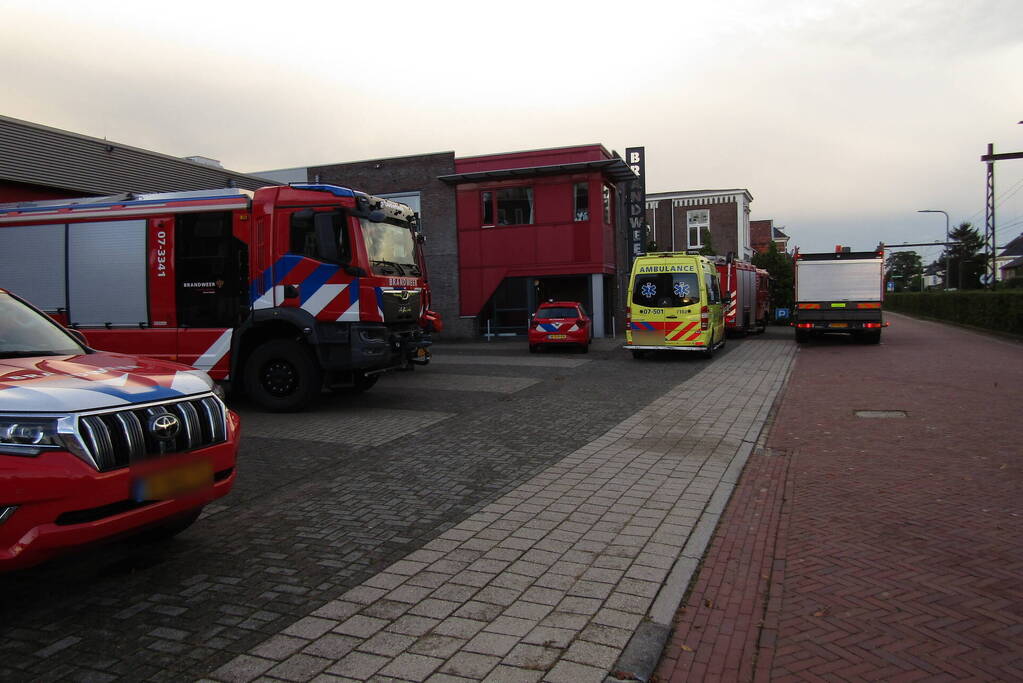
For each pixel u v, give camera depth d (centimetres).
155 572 432
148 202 1023
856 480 643
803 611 378
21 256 1062
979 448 757
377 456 736
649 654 329
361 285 961
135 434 374
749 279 2788
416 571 431
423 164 2653
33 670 316
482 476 657
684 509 555
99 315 1034
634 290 1777
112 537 364
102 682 306
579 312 2053
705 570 439
